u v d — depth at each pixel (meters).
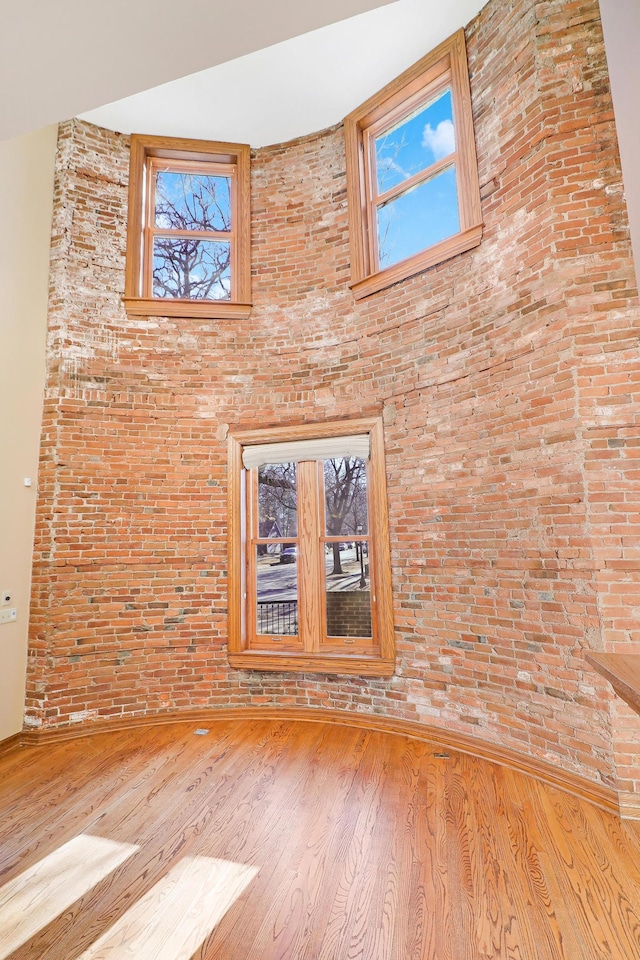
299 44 3.75
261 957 1.79
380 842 2.44
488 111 3.55
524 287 3.26
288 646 4.30
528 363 3.21
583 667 2.87
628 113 1.21
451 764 3.25
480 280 3.54
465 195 3.66
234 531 4.33
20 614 3.87
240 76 4.00
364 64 3.96
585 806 2.73
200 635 4.23
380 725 3.84
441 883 2.14
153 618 4.16
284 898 2.07
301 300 4.46
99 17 1.29
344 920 1.95
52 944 1.85
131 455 4.25
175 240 4.71
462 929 1.90
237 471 4.38
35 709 3.81
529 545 3.17
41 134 4.25
